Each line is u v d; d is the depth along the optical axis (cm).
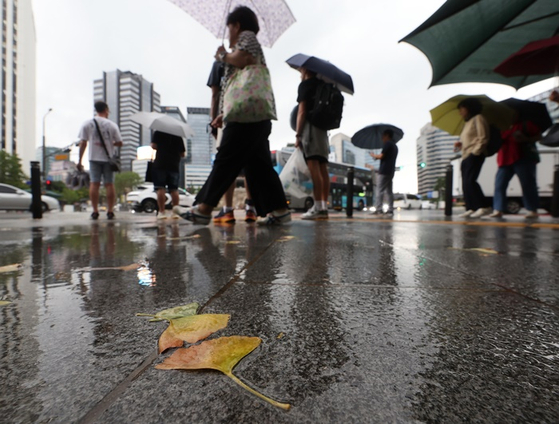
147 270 135
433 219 607
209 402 43
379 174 804
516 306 87
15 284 111
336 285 110
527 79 620
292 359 55
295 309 84
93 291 102
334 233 312
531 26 497
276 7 373
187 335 64
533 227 411
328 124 472
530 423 39
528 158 574
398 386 47
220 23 349
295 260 160
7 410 41
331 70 462
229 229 360
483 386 47
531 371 52
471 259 165
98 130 601
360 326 72
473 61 569
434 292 101
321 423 38
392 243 233
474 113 610
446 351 59
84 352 58
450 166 833
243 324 72
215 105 391
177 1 335
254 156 366
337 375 50
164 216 593
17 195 1688
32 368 52
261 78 308
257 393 45
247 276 124
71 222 518
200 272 131
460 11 456
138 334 66
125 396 44
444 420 39
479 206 634
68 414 40
